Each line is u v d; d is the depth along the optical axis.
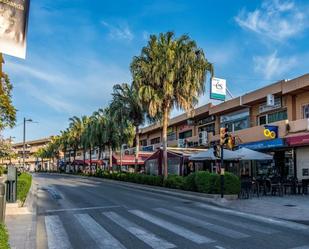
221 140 19.25
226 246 8.58
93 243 9.10
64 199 19.77
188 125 45.22
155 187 27.31
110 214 13.88
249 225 11.41
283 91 27.45
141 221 12.16
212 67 27.36
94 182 39.91
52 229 10.98
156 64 26.47
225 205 16.66
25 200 17.34
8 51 4.97
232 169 33.59
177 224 11.55
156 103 26.50
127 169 58.59
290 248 8.41
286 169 27.16
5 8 4.97
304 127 24.30
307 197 19.95
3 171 28.02
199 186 20.91
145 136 61.97
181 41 27.20
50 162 121.19
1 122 18.55
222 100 33.47
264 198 19.58
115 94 38.41
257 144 27.47
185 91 26.47
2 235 5.70
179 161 31.75
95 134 51.28
